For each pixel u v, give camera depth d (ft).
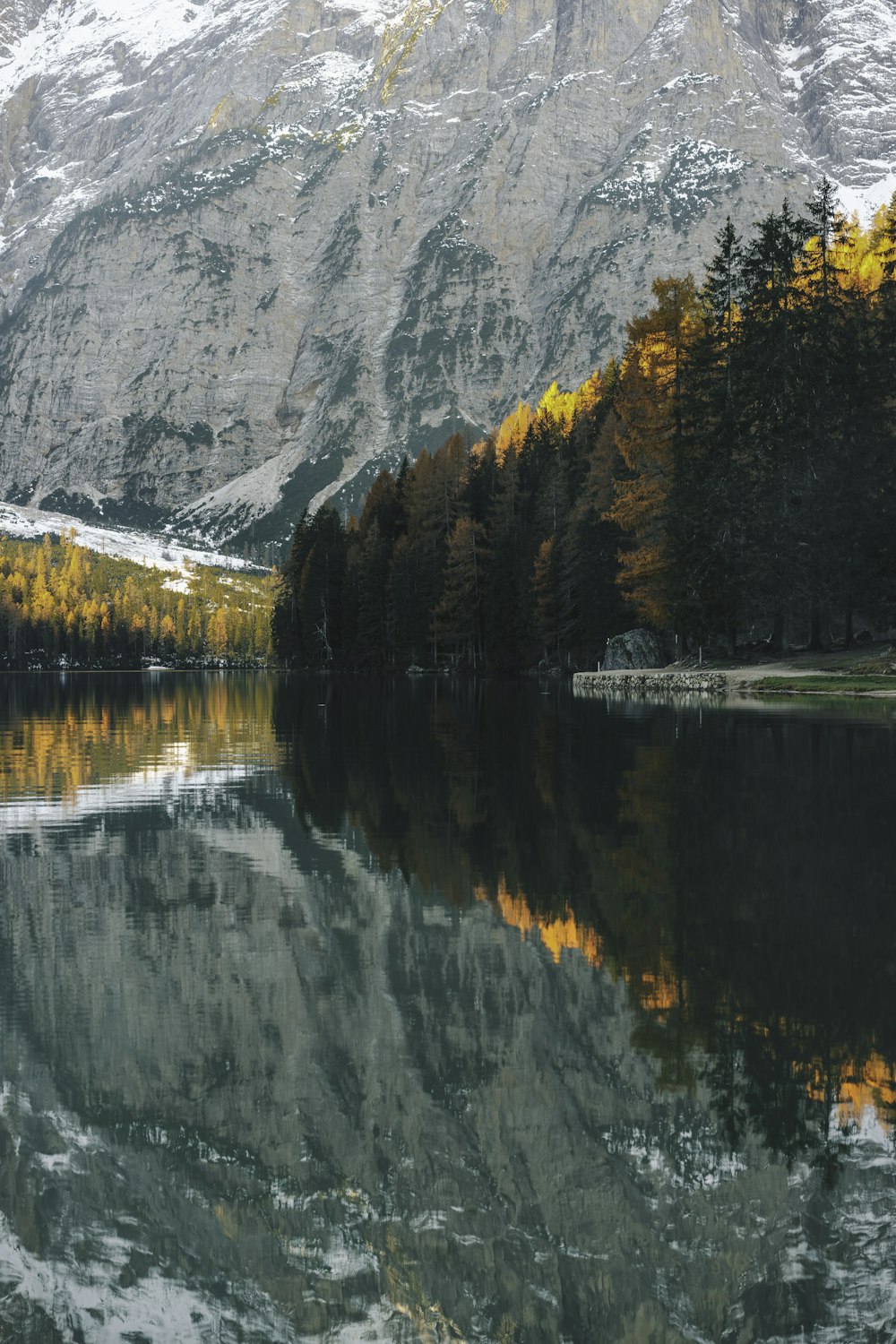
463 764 72.54
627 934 29.63
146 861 40.47
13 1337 12.84
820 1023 22.77
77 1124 18.15
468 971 26.45
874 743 79.15
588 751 79.05
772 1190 16.07
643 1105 18.90
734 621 165.89
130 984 25.68
